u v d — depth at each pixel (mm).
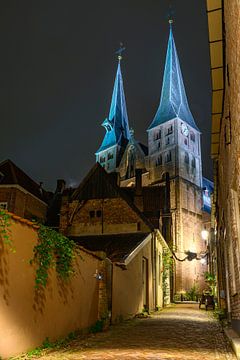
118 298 15125
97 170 26062
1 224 6863
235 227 8539
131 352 8109
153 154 70188
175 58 78188
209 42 8281
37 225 8195
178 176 63469
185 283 54844
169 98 72750
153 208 34750
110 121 87438
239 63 5426
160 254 26875
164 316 18484
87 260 11867
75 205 25266
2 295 6777
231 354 7973
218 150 12930
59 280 9469
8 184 28578
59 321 9305
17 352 7145
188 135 69750
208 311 22375
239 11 4945
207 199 74750
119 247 20266
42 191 35031
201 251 61281
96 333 11516
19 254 7465
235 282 9430
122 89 93688
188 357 7582
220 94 9625
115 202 24656
